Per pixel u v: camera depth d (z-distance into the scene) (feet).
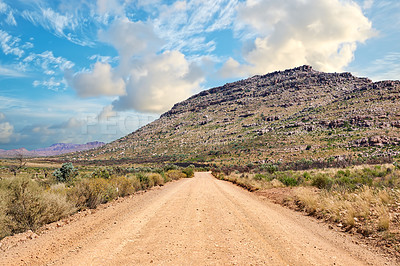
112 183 40.57
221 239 16.17
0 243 16.65
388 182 32.76
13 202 21.07
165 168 153.69
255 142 490.90
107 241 15.84
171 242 15.48
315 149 350.23
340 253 14.44
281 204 34.63
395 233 16.67
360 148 318.86
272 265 11.97
